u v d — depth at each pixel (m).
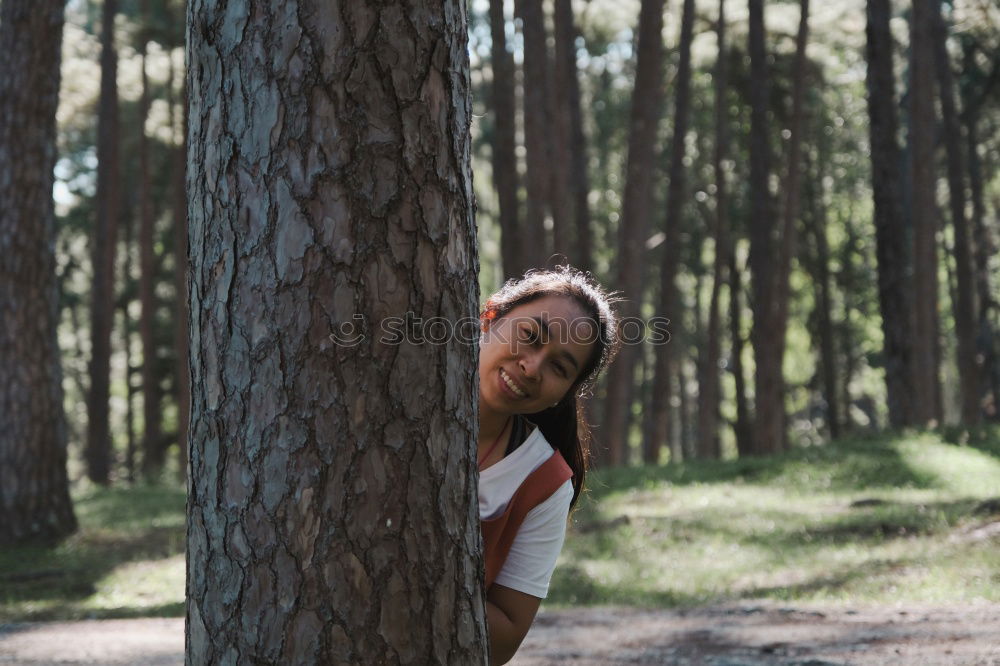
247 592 1.79
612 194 31.86
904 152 28.09
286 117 1.79
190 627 1.89
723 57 24.58
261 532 1.78
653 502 13.67
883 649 5.41
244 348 1.80
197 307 1.88
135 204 32.88
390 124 1.82
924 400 20.25
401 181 1.82
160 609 8.53
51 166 11.41
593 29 26.89
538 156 17.25
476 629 1.95
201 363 1.86
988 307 29.00
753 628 6.32
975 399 21.72
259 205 1.80
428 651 1.83
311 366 1.77
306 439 1.77
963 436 16.02
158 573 10.38
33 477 11.44
